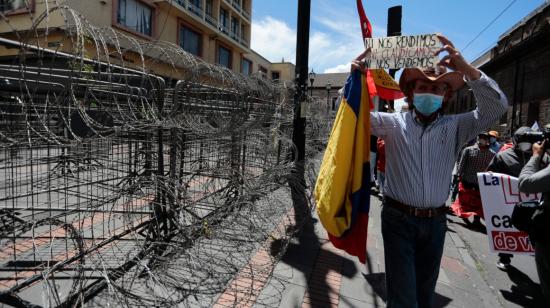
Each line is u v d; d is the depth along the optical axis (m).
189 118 3.58
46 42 2.41
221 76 3.66
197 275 2.56
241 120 3.94
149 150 3.75
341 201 2.33
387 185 2.48
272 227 3.98
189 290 2.42
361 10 2.53
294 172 4.81
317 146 8.26
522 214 3.12
